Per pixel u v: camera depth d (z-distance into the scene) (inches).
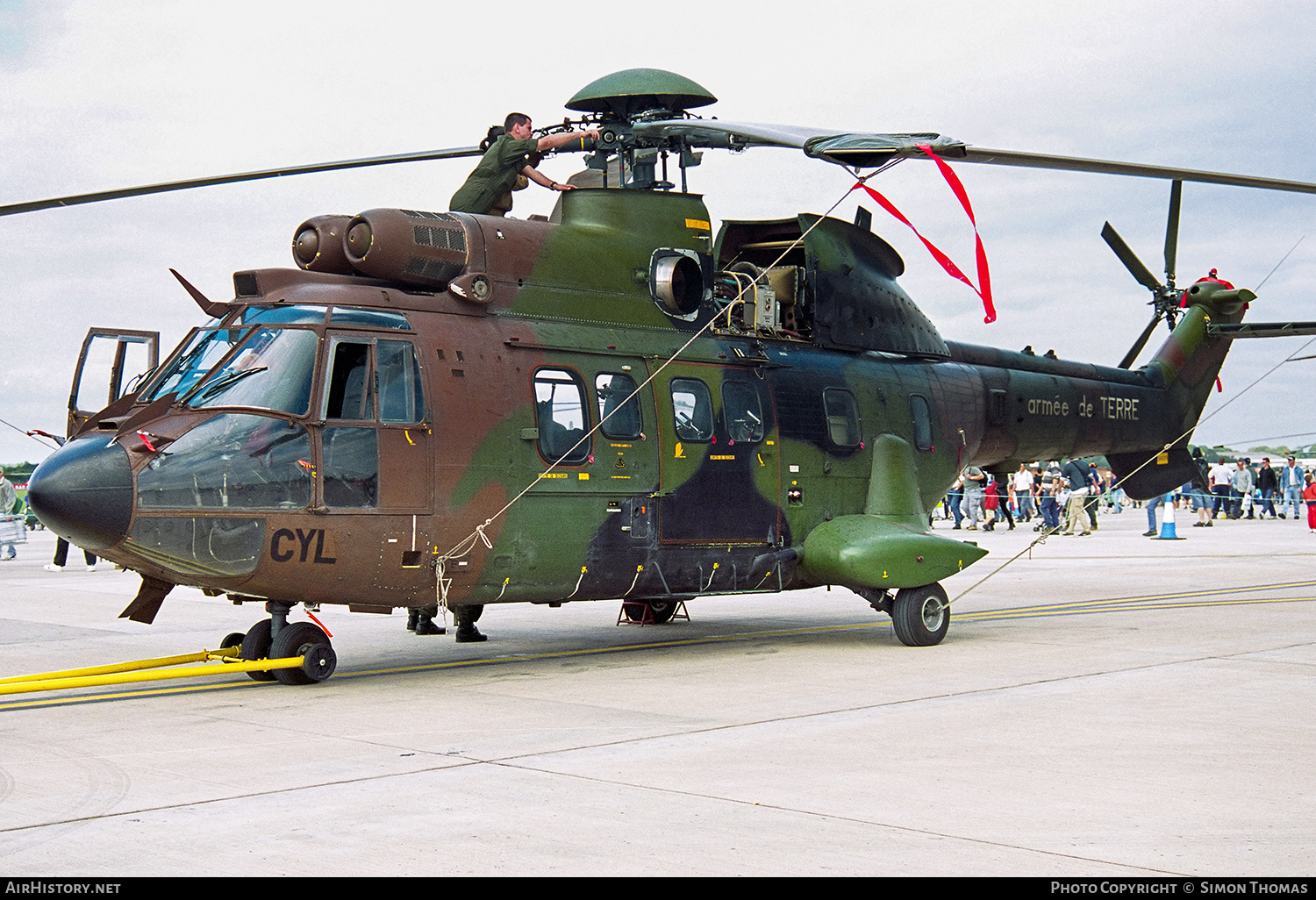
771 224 522.9
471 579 390.6
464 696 365.1
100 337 403.5
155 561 344.8
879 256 550.3
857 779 253.4
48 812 230.1
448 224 402.0
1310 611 589.6
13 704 354.6
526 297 414.9
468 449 383.6
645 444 430.0
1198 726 306.8
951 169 350.6
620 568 424.2
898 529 487.2
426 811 229.3
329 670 387.5
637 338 441.7
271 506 353.1
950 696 357.1
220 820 224.1
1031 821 221.0
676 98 458.3
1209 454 1988.2
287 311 373.7
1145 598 663.1
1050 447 621.3
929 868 194.5
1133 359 701.9
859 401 509.7
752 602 691.4
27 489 338.3
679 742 292.8
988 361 601.0
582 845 207.6
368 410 368.8
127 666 370.9
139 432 351.3
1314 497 1285.7
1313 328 685.9
